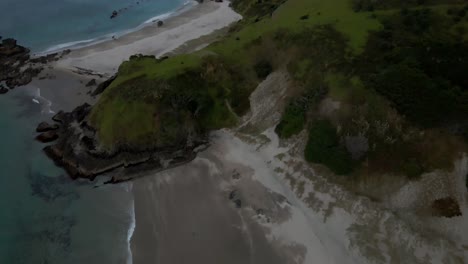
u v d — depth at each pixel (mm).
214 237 47156
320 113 57594
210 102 64938
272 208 50375
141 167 58000
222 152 59812
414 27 64375
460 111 51156
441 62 56750
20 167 59500
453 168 48719
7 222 50656
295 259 44250
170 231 48219
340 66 60875
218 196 52750
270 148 58688
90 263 45125
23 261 45875
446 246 43562
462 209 46250
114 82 69062
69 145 61562
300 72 64875
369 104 54844
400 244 44312
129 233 48312
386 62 59438
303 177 53531
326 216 48500
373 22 67812
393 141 51469
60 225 50125
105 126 61344
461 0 69125
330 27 69062
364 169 51156
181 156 59344
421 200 47500
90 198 53875
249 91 67625
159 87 62906
